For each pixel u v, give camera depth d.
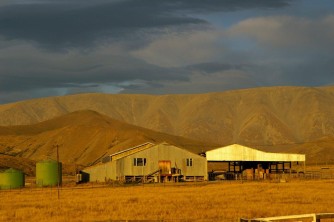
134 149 134.00
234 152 128.88
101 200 65.56
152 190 85.81
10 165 169.00
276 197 67.56
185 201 62.34
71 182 126.44
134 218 45.88
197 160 125.31
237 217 46.16
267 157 130.00
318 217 34.00
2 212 52.31
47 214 50.16
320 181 106.38
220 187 90.56
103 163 129.75
